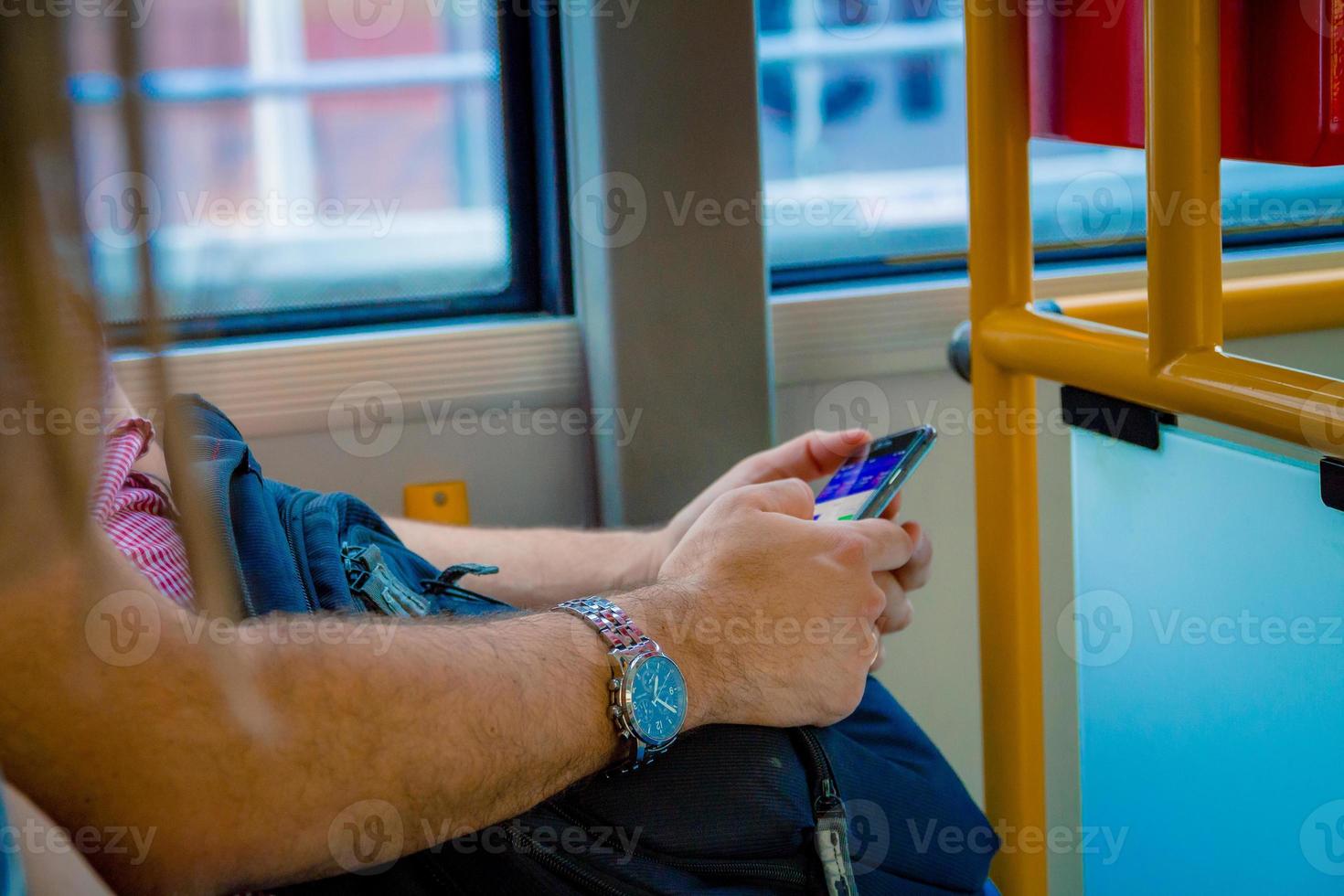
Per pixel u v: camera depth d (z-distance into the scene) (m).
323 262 1.27
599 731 0.61
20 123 0.31
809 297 1.31
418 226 1.29
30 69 0.30
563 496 1.31
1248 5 0.70
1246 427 0.62
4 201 0.32
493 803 0.58
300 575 0.69
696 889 0.61
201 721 0.49
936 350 1.34
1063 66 0.83
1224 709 0.72
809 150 1.92
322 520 0.76
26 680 0.47
